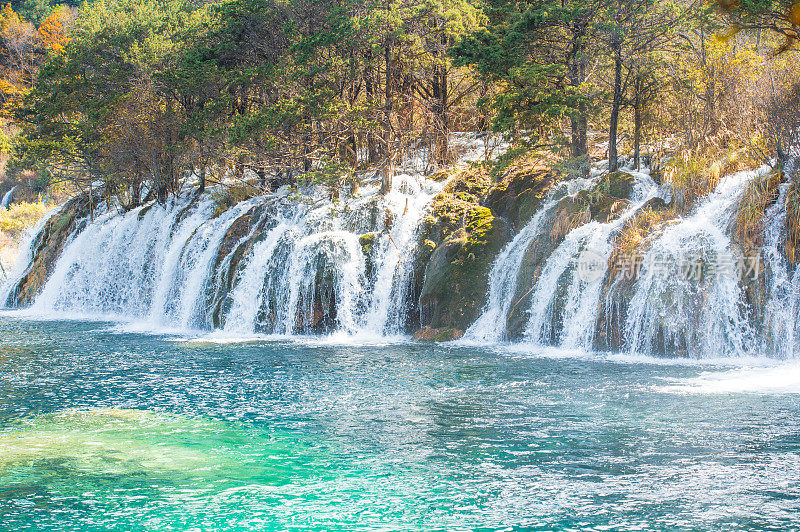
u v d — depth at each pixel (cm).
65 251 4181
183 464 1020
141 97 4150
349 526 791
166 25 4506
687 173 2111
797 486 880
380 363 1866
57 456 1062
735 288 1823
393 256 2639
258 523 803
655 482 904
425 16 2938
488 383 1555
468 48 2644
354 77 3150
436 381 1592
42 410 1362
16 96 7525
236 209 3384
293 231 2823
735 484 891
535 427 1178
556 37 2639
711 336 1828
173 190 4031
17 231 5544
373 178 3425
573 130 2734
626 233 2070
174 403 1412
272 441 1133
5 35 8912
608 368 1698
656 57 2489
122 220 4116
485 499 862
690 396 1368
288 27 3278
